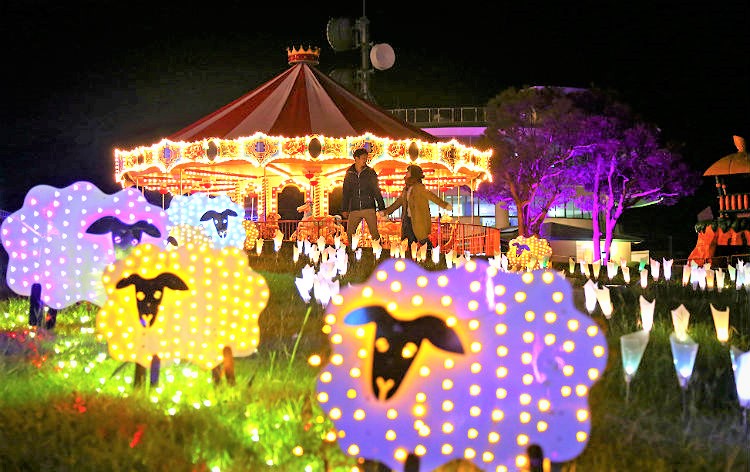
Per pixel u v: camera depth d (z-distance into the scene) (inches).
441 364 184.5
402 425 183.5
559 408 186.4
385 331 184.9
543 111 2089.1
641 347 239.9
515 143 2082.9
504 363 185.5
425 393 184.2
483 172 1296.8
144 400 255.3
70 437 224.5
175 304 267.1
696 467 203.6
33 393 267.0
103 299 385.4
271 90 1279.5
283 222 1143.0
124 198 388.8
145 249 266.5
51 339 365.7
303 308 450.6
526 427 185.8
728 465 201.9
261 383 273.6
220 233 642.8
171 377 274.1
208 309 266.5
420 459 185.2
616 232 2576.3
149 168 1230.3
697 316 441.7
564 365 186.7
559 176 2142.0
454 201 2450.8
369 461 192.7
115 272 267.3
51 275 383.2
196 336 267.1
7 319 434.9
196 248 268.8
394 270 185.5
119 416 239.0
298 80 1275.8
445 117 2399.1
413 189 764.6
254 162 1148.5
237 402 252.5
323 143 1144.8
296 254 741.3
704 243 1304.1
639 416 240.1
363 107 1268.5
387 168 1392.7
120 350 265.4
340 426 183.6
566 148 2091.5
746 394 224.5
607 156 2112.5
